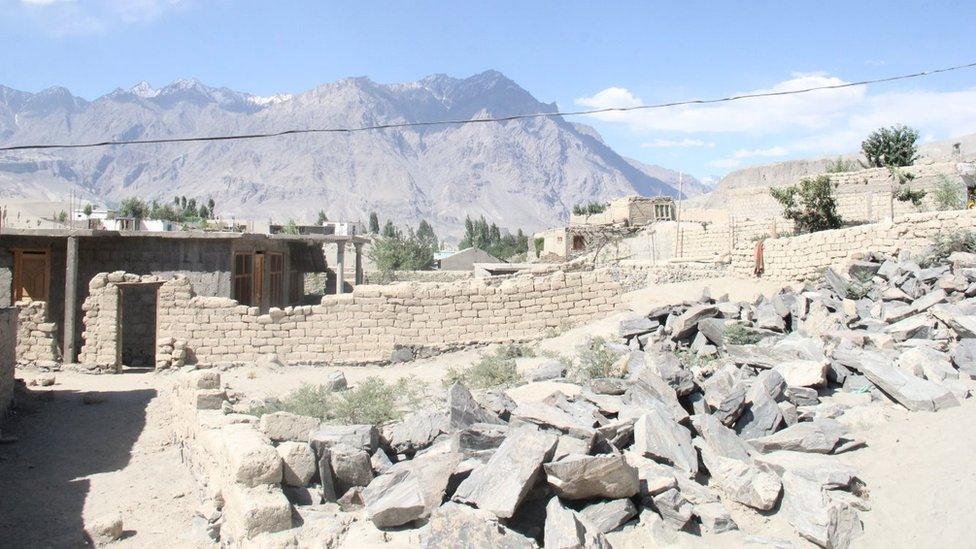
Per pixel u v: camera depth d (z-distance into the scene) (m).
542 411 9.84
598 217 58.03
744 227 35.97
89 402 17.38
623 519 7.88
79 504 10.25
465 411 10.09
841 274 20.45
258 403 15.30
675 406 10.38
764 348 13.23
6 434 14.26
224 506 8.84
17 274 25.70
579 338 20.73
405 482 8.17
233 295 26.08
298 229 49.91
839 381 11.84
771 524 8.12
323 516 8.01
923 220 20.69
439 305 22.52
